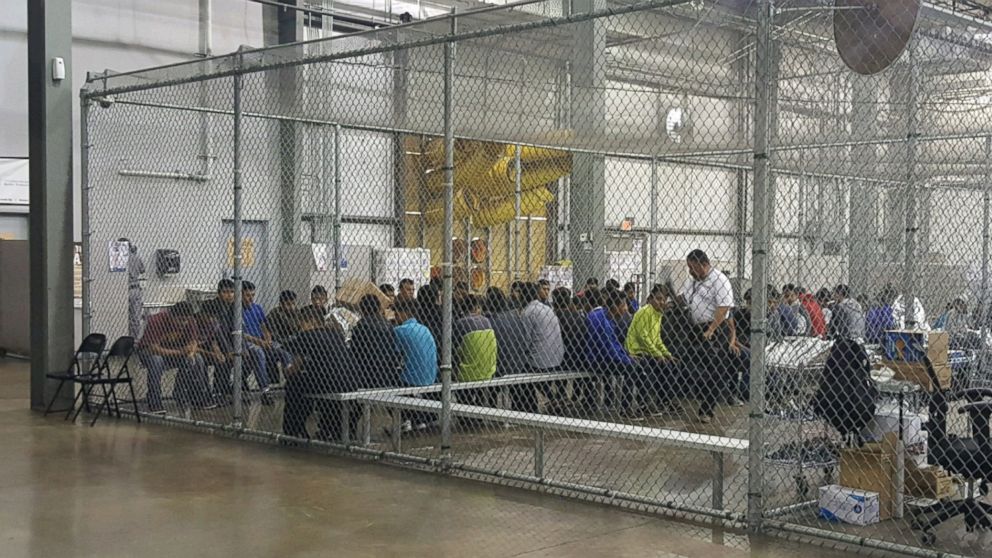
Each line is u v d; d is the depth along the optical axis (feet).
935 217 42.60
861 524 20.01
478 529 19.63
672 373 34.81
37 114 34.04
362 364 29.48
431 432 31.71
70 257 34.60
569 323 35.94
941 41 27.94
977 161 38.09
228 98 39.86
